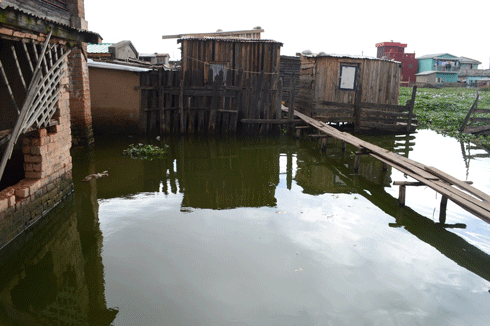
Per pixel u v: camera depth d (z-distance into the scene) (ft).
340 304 10.71
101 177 23.40
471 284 12.14
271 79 41.96
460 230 16.78
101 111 38.70
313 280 11.96
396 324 9.90
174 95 40.32
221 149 33.86
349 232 15.99
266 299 10.84
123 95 38.63
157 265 12.68
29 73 17.81
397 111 49.14
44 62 15.46
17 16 12.82
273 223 16.71
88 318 9.81
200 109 40.91
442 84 158.92
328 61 46.85
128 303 10.51
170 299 10.73
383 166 27.53
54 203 17.78
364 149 26.94
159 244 14.29
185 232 15.46
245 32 60.70
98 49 57.98
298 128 41.22
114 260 12.99
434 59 171.94
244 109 41.47
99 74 38.04
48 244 14.23
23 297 10.86
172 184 22.44
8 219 13.73
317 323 9.82
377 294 11.31
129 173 24.58
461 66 196.65
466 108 70.44
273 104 42.27
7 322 9.68
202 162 28.48
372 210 18.98
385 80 48.88
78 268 12.42
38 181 15.93
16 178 18.48
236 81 41.22
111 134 39.40
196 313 10.11
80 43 18.56
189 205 18.85
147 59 81.41
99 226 15.92
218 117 41.47
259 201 19.80
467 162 30.27
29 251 13.65
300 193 21.50
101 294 10.94
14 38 13.33
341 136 31.63
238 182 23.39
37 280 11.80
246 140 38.86
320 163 29.73
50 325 9.56
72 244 14.20
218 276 12.03
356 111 47.01
